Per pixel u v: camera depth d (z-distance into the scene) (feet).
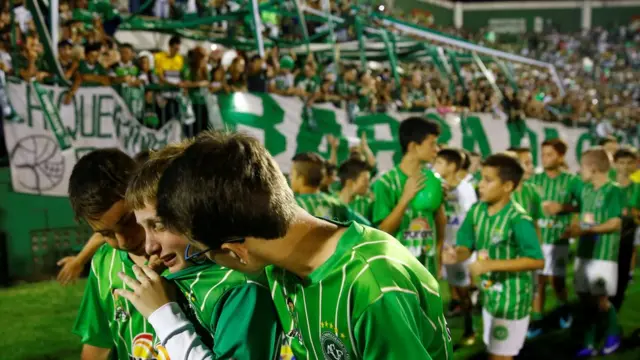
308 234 3.89
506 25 99.50
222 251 3.76
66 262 7.72
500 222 11.37
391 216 10.87
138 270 4.75
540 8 99.09
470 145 37.04
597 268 15.39
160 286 4.66
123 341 5.83
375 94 33.32
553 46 95.35
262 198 3.58
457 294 17.95
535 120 43.47
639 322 18.07
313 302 3.94
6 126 18.42
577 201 17.72
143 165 4.42
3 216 18.74
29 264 19.54
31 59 19.26
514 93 43.86
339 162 27.45
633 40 97.81
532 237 10.96
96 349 6.27
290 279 4.16
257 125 24.59
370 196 13.52
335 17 37.35
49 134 19.39
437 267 12.96
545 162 18.33
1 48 19.30
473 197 18.65
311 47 38.45
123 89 21.12
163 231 4.30
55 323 16.17
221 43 34.50
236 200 3.50
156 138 22.11
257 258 3.81
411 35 40.60
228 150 3.62
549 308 19.47
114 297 5.72
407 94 38.06
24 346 14.47
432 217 12.38
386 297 3.58
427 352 3.68
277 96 25.48
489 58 49.49
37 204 19.45
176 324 4.50
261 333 4.45
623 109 70.79
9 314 16.71
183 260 4.46
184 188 3.56
